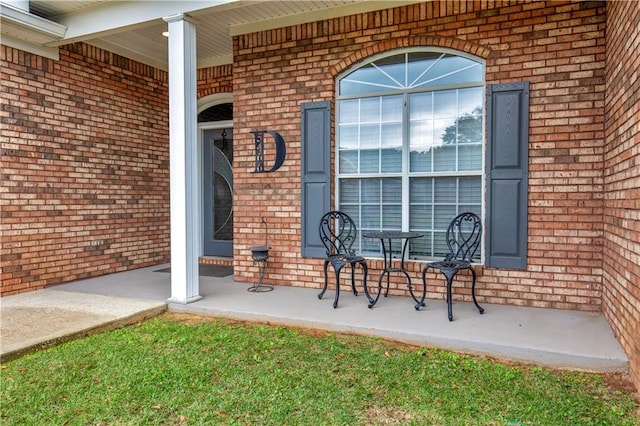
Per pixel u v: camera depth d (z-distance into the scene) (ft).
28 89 16.47
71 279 18.16
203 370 9.63
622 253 10.19
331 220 16.19
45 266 17.12
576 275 13.16
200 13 14.21
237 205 17.76
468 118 14.73
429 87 15.12
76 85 18.28
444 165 15.11
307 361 10.13
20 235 16.26
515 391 8.61
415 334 11.21
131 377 9.28
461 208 14.92
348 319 12.46
